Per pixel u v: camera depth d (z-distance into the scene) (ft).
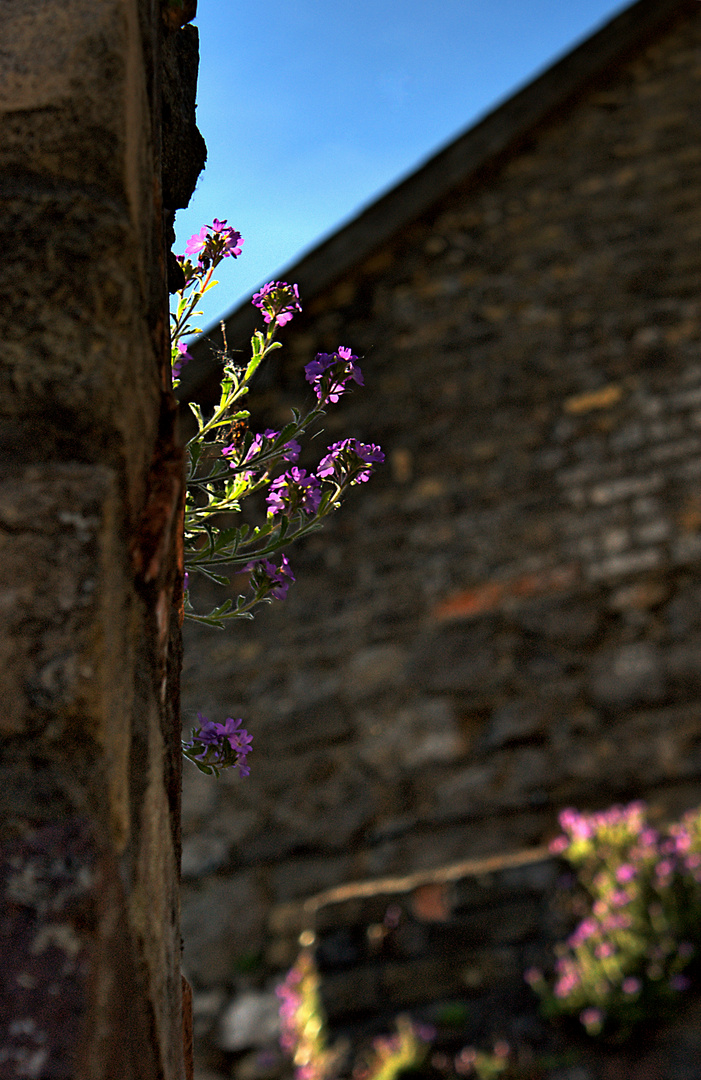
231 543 3.70
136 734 2.26
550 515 18.24
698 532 17.43
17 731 1.95
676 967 13.41
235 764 3.74
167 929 2.52
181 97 3.75
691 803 15.57
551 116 21.43
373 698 17.71
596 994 13.43
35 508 2.09
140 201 2.52
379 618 18.31
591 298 19.76
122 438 2.26
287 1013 15.34
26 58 2.41
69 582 2.03
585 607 17.39
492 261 20.59
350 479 3.88
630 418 18.57
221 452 3.68
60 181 2.36
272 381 19.75
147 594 2.42
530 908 14.87
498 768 16.65
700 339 18.90
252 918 16.60
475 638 17.66
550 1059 13.38
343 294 20.77
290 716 17.95
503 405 19.30
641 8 21.13
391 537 18.85
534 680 17.10
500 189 21.18
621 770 16.11
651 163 20.70
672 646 16.72
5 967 1.78
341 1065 14.34
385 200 20.65
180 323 3.77
